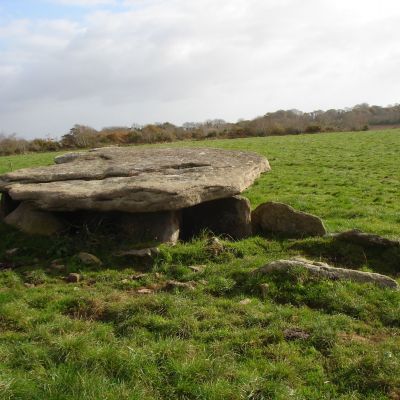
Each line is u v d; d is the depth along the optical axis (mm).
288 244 12195
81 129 70562
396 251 11117
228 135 69062
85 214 13516
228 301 9055
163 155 16844
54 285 10328
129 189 12281
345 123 87312
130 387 6383
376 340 7773
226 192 12961
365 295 9070
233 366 6859
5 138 65188
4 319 8430
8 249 12438
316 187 22297
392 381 6477
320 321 8086
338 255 11414
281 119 97312
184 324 8062
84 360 6836
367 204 18172
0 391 5992
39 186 13500
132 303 8742
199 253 11547
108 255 11727
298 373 6832
